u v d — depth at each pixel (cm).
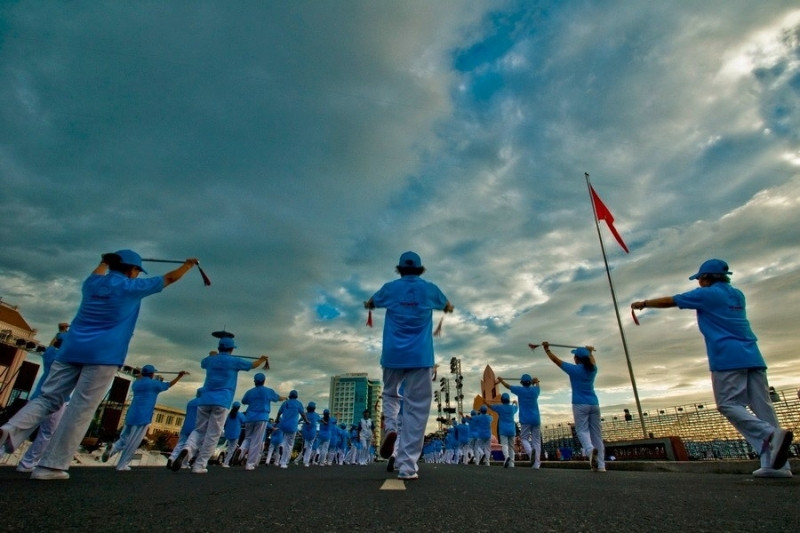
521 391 1104
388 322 461
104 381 396
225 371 753
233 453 1370
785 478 397
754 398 439
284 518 194
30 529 164
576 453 1741
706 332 470
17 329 3562
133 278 447
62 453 378
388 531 168
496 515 204
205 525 178
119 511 209
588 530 171
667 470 729
